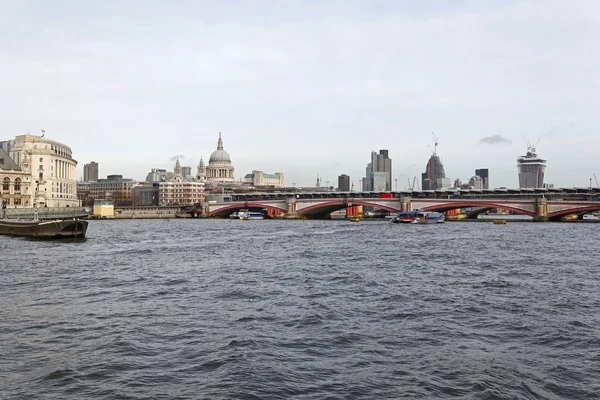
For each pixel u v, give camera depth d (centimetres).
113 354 2833
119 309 3972
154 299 4388
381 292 4747
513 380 2511
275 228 17312
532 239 11719
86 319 3631
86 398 2258
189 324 3494
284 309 3984
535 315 3869
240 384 2400
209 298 4434
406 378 2525
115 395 2286
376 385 2433
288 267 6562
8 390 2336
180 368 2623
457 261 7300
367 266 6688
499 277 5759
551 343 3147
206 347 2966
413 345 3070
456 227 17750
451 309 4047
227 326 3444
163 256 7969
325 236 12888
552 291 4884
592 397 2358
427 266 6719
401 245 10056
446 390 2384
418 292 4766
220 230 16025
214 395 2289
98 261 7206
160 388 2369
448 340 3183
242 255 8150
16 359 2750
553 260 7462
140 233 14300
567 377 2584
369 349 2975
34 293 4653
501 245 10062
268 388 2367
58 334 3231
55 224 11550
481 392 2361
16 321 3559
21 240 11238
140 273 5984
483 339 3219
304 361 2753
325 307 4053
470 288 5016
